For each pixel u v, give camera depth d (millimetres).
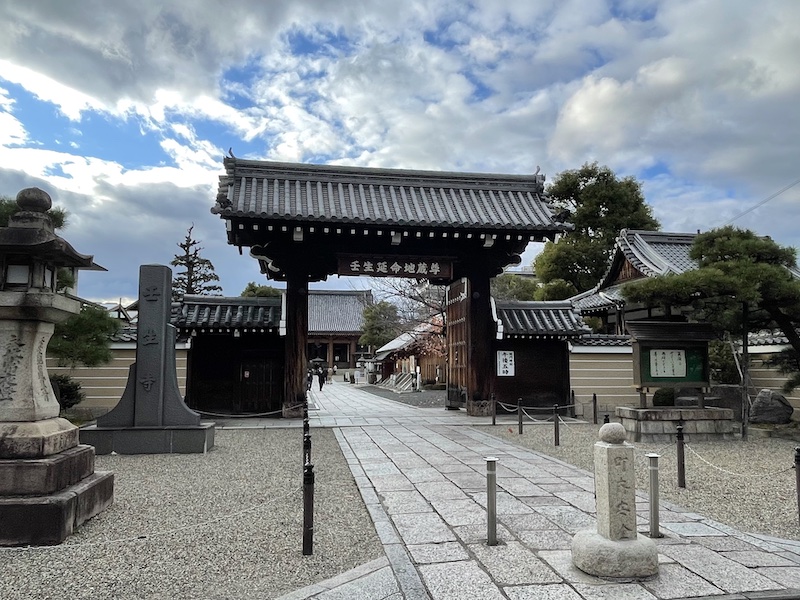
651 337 12773
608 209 33438
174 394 11242
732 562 4809
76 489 5945
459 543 5340
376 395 32469
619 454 4664
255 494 7504
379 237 16484
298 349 16281
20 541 5355
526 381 18109
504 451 10930
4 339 6125
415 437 13023
